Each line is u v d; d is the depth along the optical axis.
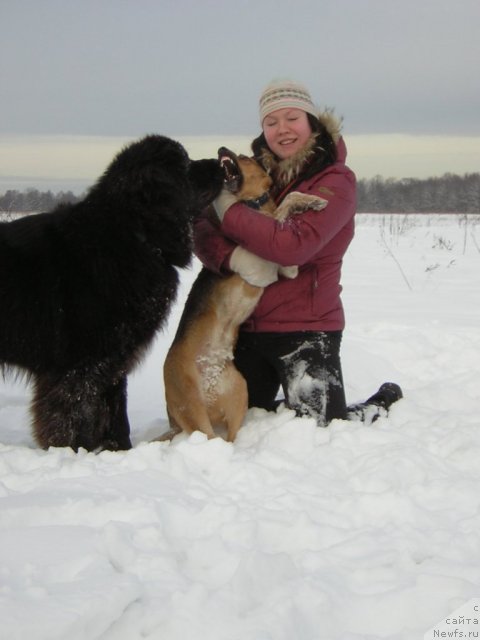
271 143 4.23
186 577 2.35
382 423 4.18
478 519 2.83
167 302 3.82
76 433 3.75
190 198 3.73
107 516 2.68
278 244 3.73
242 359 4.34
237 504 2.91
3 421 4.59
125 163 3.65
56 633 1.94
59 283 3.60
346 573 2.46
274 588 2.31
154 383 5.37
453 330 6.87
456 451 3.63
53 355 3.66
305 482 3.24
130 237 3.62
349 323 7.28
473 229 20.31
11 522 2.62
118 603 2.09
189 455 3.41
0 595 2.08
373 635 2.17
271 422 4.04
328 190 3.94
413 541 2.66
